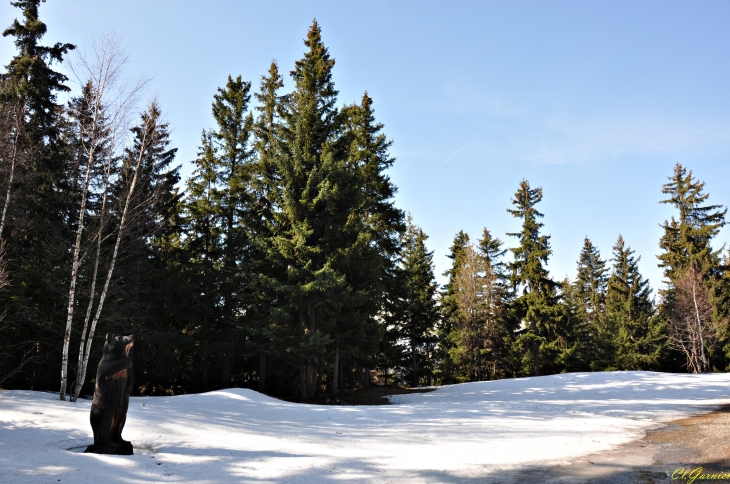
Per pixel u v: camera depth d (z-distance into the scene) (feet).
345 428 42.65
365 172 96.99
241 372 102.53
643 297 162.81
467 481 23.62
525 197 138.00
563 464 27.91
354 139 94.27
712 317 134.31
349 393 91.35
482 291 143.84
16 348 71.87
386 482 22.93
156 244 90.79
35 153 64.39
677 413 57.88
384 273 98.78
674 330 137.18
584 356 145.89
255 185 88.79
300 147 81.76
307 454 29.22
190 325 93.71
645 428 45.01
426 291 139.13
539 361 137.18
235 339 88.33
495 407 63.57
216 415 45.85
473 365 141.79
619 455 30.89
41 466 23.00
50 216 74.54
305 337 72.90
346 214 80.59
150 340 81.71
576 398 76.13
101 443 27.53
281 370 86.33
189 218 95.91
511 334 138.21
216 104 97.30
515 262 136.98
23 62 71.77
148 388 94.22
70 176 70.74
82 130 56.08
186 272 90.27
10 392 55.16
